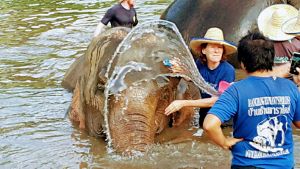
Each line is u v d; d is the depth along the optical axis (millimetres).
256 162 3994
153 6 13211
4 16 13102
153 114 5625
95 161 5543
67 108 7055
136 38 5965
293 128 6273
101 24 9453
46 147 5930
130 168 5367
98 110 6020
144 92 5566
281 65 5555
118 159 5469
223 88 6207
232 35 8531
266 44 4016
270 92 3982
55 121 6660
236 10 8680
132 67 5707
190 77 5895
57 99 7387
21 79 8281
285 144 4020
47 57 9422
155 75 5680
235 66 8445
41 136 6219
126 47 5887
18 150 5867
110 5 14000
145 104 5531
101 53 6215
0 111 6957
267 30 6531
